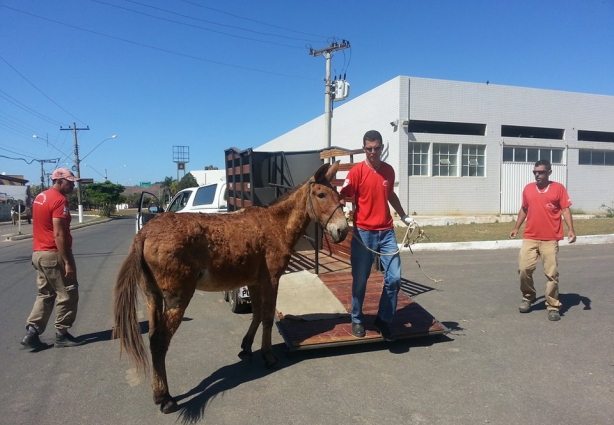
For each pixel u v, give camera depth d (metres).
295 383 4.19
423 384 4.12
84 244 17.39
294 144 36.09
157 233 3.72
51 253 5.05
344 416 3.55
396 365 4.57
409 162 20.08
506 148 21.64
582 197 23.03
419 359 4.73
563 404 3.69
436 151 20.47
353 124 24.39
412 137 19.84
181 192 11.18
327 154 8.20
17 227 30.44
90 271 10.72
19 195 51.69
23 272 10.75
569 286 7.96
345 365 4.61
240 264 4.17
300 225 4.59
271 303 4.45
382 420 3.48
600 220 20.06
